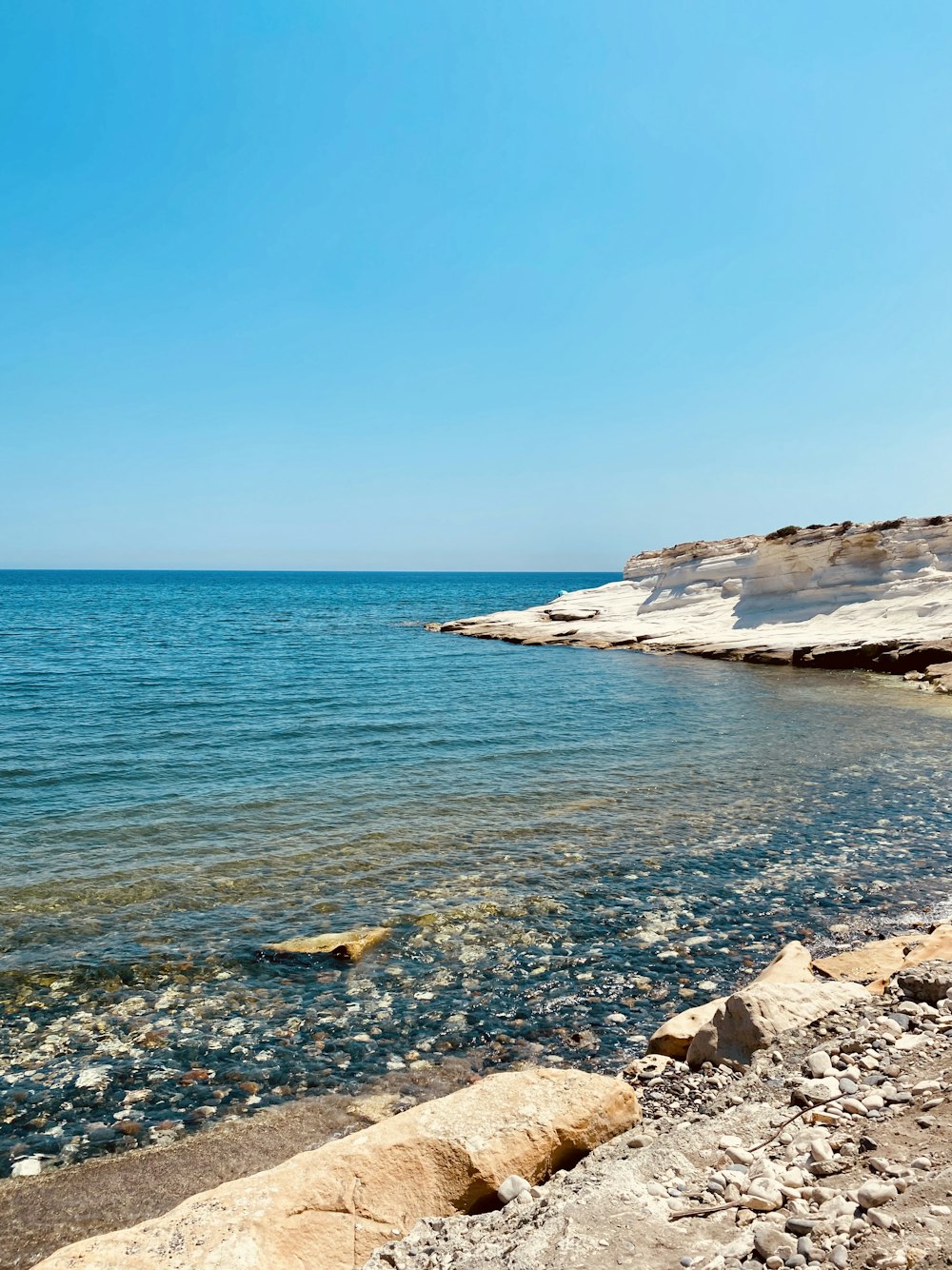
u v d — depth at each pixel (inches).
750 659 1872.5
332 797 733.9
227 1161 272.8
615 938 450.3
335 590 7308.1
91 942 444.5
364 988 395.5
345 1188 218.1
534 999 384.5
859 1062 256.2
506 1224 200.7
